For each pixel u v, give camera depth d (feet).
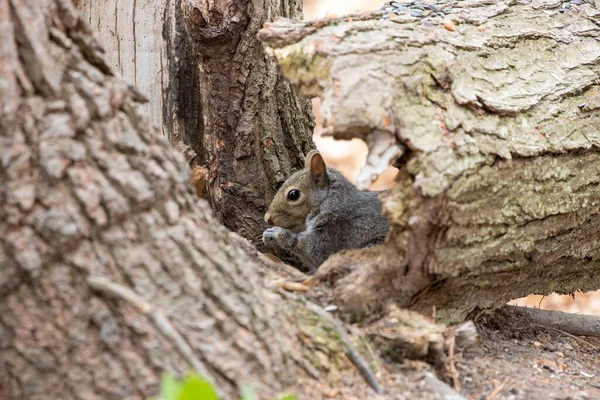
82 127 18.07
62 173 17.48
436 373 22.85
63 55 18.61
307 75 22.68
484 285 26.03
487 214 23.89
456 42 25.46
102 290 17.31
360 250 24.38
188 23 31.63
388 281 23.21
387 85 22.52
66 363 17.15
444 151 22.52
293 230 34.32
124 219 18.13
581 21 30.30
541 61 27.89
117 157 18.48
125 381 17.17
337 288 23.16
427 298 24.93
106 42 34.45
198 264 18.92
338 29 23.67
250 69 32.91
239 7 31.55
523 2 30.19
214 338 18.28
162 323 17.43
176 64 34.04
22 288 17.17
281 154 34.99
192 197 20.33
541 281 28.78
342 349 21.29
